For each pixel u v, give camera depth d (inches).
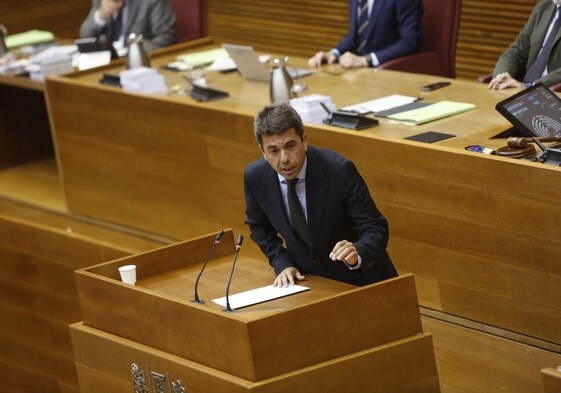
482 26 936.3
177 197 722.8
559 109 577.3
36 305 708.0
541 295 525.3
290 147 432.1
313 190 449.4
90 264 660.7
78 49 866.1
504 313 543.8
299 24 1095.0
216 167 687.1
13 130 942.4
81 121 773.9
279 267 462.6
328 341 407.8
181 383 426.0
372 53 776.9
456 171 542.3
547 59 698.2
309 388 401.4
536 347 533.3
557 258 513.3
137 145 737.0
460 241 551.8
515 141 533.0
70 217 807.7
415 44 781.3
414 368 420.5
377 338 417.1
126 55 789.2
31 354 729.0
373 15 801.6
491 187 529.3
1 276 721.6
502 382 550.9
